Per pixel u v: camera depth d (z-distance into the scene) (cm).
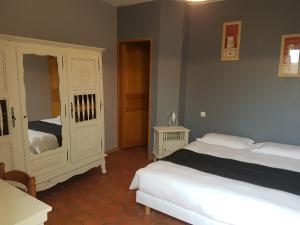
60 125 285
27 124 250
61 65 275
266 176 228
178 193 216
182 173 234
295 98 325
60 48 271
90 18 371
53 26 322
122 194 292
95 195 289
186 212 216
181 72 400
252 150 312
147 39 390
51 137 278
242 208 186
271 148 304
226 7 358
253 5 337
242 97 364
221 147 325
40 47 252
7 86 228
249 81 355
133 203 273
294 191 198
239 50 356
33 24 299
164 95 396
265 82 343
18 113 240
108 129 436
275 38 328
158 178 230
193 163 259
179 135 381
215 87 385
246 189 202
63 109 283
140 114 476
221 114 385
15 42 230
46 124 272
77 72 294
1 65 222
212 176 228
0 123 228
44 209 120
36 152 263
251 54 348
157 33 378
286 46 322
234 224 189
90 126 321
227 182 215
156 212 256
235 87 367
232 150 313
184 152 299
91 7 371
